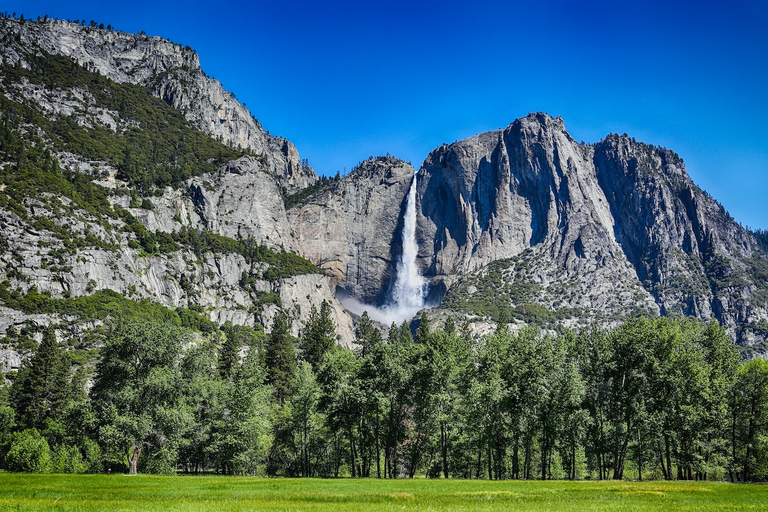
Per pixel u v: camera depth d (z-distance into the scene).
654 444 72.75
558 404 71.44
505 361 74.69
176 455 74.06
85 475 64.75
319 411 82.69
